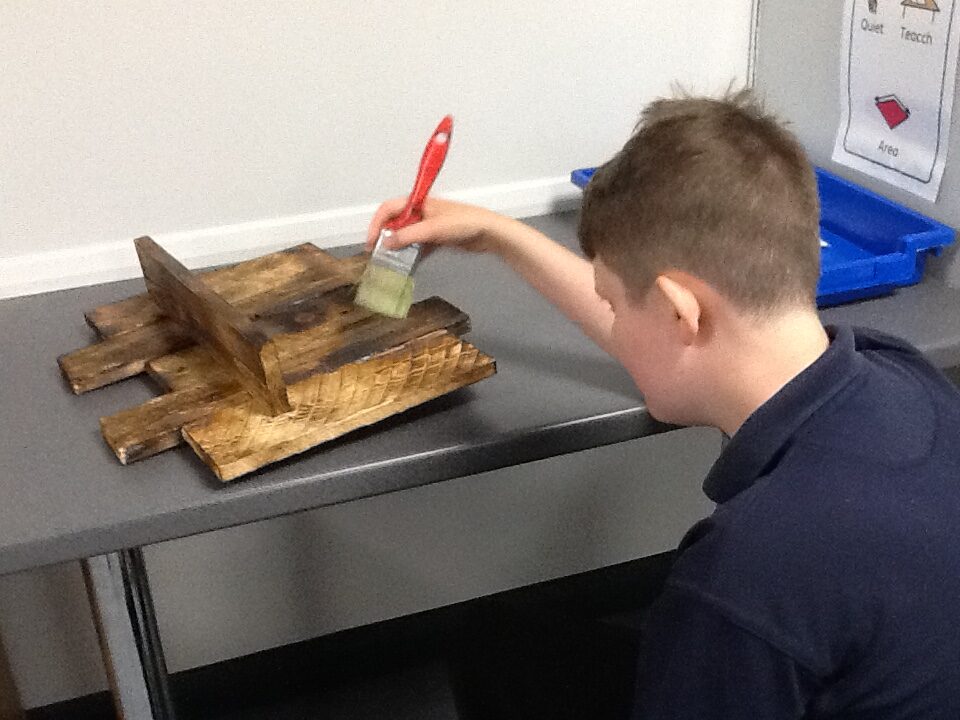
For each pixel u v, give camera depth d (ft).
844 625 1.99
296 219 3.94
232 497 2.41
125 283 3.74
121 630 2.97
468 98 4.00
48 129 3.51
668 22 4.17
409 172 4.04
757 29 4.27
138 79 3.54
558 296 3.08
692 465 5.31
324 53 3.72
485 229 3.12
